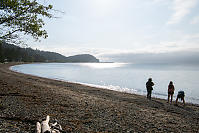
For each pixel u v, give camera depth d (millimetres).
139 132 7133
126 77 65750
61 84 29859
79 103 12297
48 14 9734
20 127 6039
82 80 49219
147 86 19469
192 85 45250
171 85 17812
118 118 9141
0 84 18016
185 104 17672
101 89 27500
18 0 8906
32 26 9367
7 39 9031
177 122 9492
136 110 11930
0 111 7949
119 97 19562
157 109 13484
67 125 7027
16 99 11109
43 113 8422
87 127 7113
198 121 10320
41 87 19641
